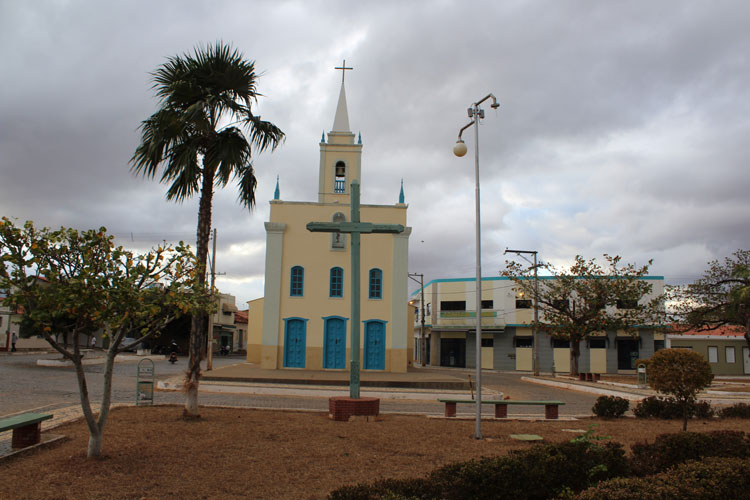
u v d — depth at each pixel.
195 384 11.92
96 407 13.38
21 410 12.81
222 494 6.86
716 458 6.80
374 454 9.07
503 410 13.73
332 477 7.67
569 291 31.64
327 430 11.09
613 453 7.46
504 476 6.43
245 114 13.10
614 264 31.41
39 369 24.52
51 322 7.64
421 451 9.30
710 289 30.06
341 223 13.59
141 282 7.76
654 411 14.12
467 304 46.16
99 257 7.38
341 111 30.53
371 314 27.22
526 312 43.88
